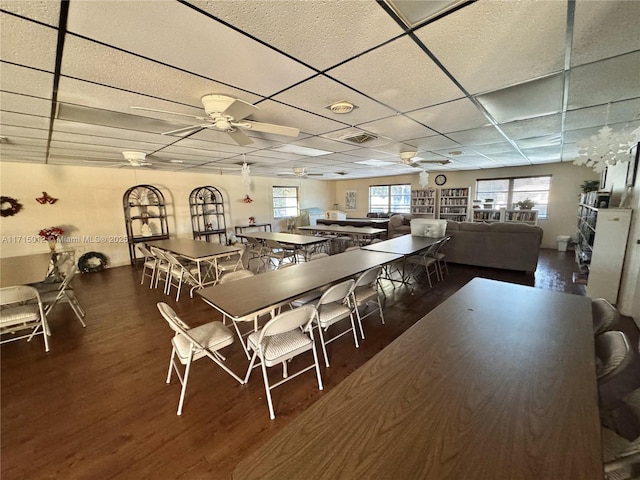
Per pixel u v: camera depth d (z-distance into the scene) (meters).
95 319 3.30
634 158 3.14
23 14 1.09
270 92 2.01
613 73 1.76
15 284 2.68
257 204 8.76
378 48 1.44
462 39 1.36
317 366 2.02
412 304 3.58
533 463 0.68
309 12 1.13
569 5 1.12
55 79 1.71
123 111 2.33
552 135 3.50
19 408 1.88
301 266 2.91
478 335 1.34
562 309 1.64
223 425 1.71
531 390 0.94
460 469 0.67
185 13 1.12
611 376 1.13
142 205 6.29
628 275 3.06
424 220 4.73
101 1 1.03
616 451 1.05
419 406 0.88
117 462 1.48
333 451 0.73
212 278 4.90
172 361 2.08
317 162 5.91
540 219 7.10
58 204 5.30
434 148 4.42
